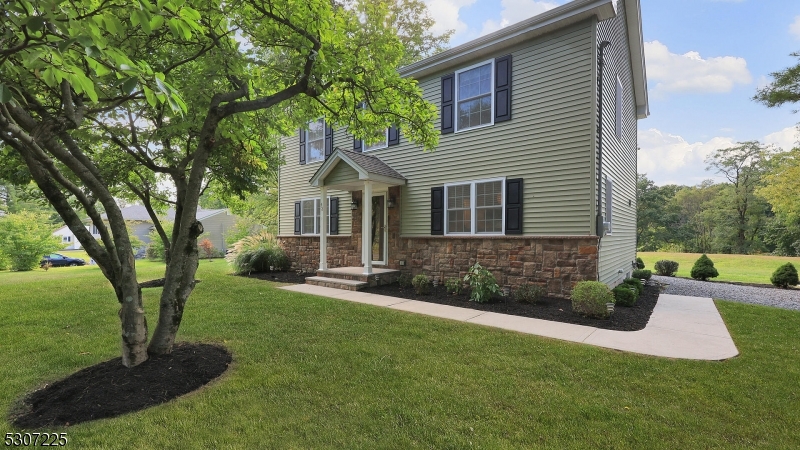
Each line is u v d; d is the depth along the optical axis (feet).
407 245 30.63
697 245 104.17
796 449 7.70
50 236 63.36
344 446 7.72
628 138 35.55
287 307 20.49
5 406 9.42
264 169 24.47
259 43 15.33
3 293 24.53
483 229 26.45
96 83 10.22
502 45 25.03
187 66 15.84
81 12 7.57
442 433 8.18
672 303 23.02
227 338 14.97
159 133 17.92
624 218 32.63
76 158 11.07
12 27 7.08
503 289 24.82
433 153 29.19
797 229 79.20
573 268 22.18
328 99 18.37
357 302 22.30
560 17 22.20
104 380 10.48
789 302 25.49
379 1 17.38
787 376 11.30
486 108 26.45
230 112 12.66
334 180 30.58
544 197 23.48
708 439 8.04
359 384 10.69
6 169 19.93
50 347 13.85
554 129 23.11
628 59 35.45
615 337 15.30
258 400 9.74
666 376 11.26
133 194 29.43
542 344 14.21
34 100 10.21
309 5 13.16
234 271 37.58
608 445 7.79
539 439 7.97
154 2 7.48
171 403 9.63
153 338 12.14
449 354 13.15
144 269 44.24
